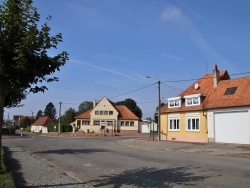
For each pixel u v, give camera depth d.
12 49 7.50
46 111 157.00
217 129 30.33
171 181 10.69
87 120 77.06
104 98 75.38
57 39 8.06
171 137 36.53
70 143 35.16
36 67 7.96
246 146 25.67
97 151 23.80
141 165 15.07
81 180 11.15
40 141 39.41
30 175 11.63
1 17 7.45
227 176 11.43
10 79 7.89
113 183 10.62
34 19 7.85
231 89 30.72
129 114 76.38
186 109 34.16
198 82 36.66
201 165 14.65
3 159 14.80
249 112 27.14
